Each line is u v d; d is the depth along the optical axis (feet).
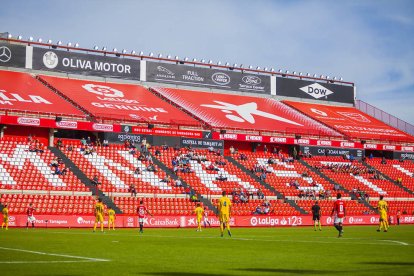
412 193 279.69
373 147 299.79
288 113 312.29
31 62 273.95
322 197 248.11
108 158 226.99
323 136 292.40
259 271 58.08
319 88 344.90
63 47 282.56
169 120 258.98
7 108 224.33
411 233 148.46
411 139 323.16
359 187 271.08
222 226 126.31
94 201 197.47
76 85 273.95
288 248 89.86
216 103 298.76
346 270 59.11
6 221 160.86
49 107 238.68
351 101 354.54
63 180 204.23
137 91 288.30
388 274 55.77
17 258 68.69
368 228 187.83
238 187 237.86
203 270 58.65
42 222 172.24
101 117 241.14
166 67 304.50
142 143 242.99
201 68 312.71
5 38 272.10
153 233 142.82
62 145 225.35
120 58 294.05
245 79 323.16
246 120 284.61
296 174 264.31
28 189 193.98
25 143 216.95
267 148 284.61
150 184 219.61
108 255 74.38
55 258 69.00
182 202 214.28
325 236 131.23
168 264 64.03
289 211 230.48
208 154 255.91
